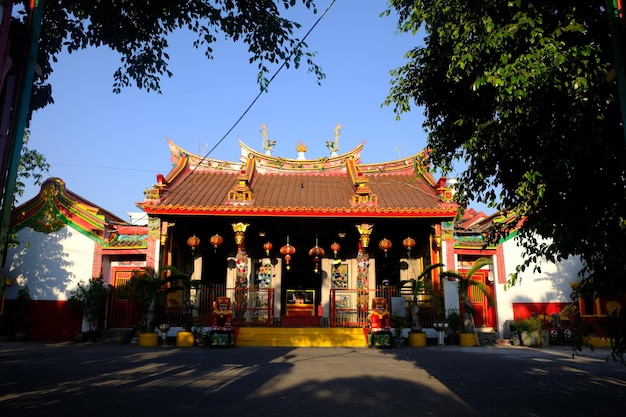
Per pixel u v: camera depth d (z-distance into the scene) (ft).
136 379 35.06
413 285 70.69
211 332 64.18
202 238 86.12
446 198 77.77
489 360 49.16
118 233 78.74
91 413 23.76
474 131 23.95
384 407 26.21
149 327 67.77
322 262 85.97
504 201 24.99
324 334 70.54
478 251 79.56
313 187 90.43
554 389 31.94
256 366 43.27
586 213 20.04
